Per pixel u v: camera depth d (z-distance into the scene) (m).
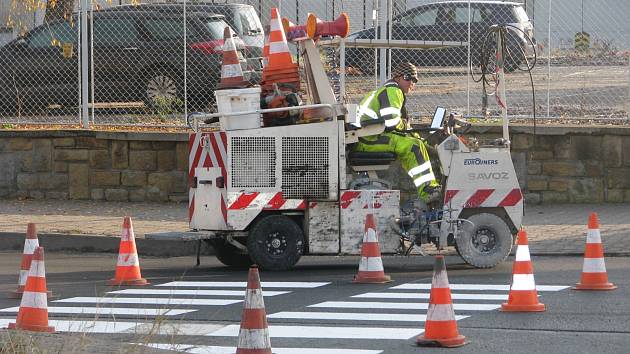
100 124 49.25
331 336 23.72
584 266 29.08
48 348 20.75
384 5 47.12
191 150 34.41
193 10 49.44
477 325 24.56
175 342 22.52
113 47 49.41
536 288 29.14
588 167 45.56
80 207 46.22
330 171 33.34
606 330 23.88
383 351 22.14
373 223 31.48
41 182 48.41
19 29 56.28
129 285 31.56
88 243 39.16
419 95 48.53
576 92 49.72
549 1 49.44
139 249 38.91
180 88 49.25
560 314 25.73
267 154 33.25
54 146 48.16
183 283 31.86
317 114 33.88
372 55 46.94
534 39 49.44
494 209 33.75
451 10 48.75
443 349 22.23
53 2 52.47
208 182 33.81
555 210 44.28
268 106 33.69
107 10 49.62
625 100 48.66
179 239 33.16
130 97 49.31
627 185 45.50
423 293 29.25
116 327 25.09
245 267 35.66
